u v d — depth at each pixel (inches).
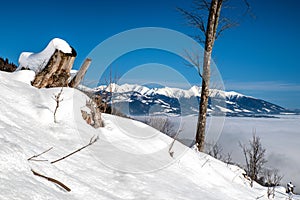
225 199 191.5
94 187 125.5
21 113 172.1
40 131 163.8
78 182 116.9
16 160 90.7
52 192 91.0
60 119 194.5
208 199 170.2
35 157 115.9
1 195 70.9
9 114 159.0
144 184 152.3
